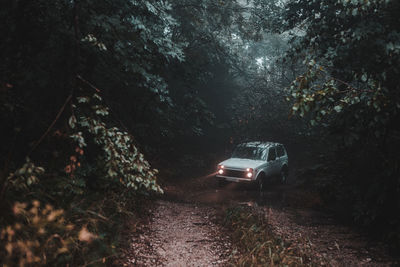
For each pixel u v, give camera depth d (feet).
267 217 24.95
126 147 16.34
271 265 15.79
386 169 22.34
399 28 20.93
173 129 46.70
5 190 12.39
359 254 19.63
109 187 22.76
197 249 18.80
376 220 24.53
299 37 34.14
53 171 18.60
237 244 19.51
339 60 22.65
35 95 23.30
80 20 23.34
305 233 23.38
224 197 36.37
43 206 14.98
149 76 28.17
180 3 48.21
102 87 30.73
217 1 52.37
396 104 18.98
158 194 33.55
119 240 17.53
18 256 10.91
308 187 40.81
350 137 21.99
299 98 18.40
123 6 26.84
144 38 28.09
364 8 19.13
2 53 20.13
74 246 13.39
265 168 42.65
